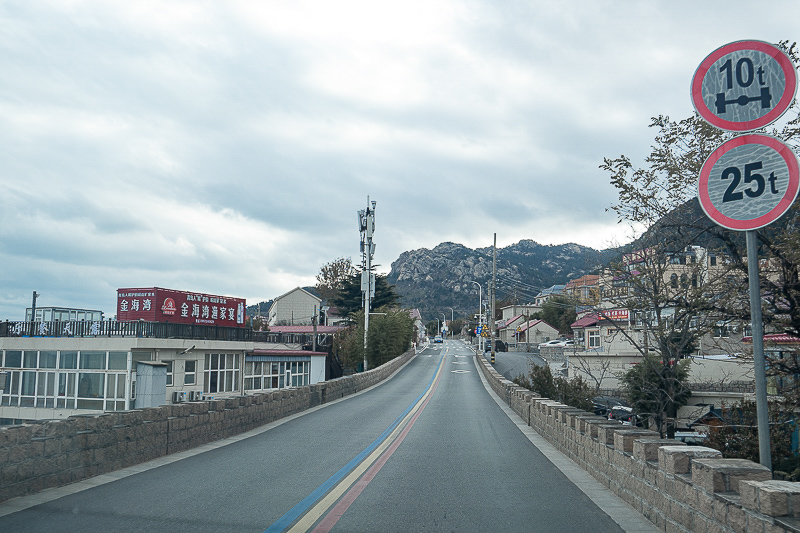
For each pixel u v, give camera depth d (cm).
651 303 1444
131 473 860
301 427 1523
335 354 5744
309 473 880
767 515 386
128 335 2761
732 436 1427
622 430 761
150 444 973
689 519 514
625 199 1401
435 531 582
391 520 621
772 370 1106
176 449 1065
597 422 895
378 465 962
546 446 1232
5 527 563
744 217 502
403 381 4159
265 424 1577
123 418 899
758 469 460
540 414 1430
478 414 1997
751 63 510
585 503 707
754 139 504
